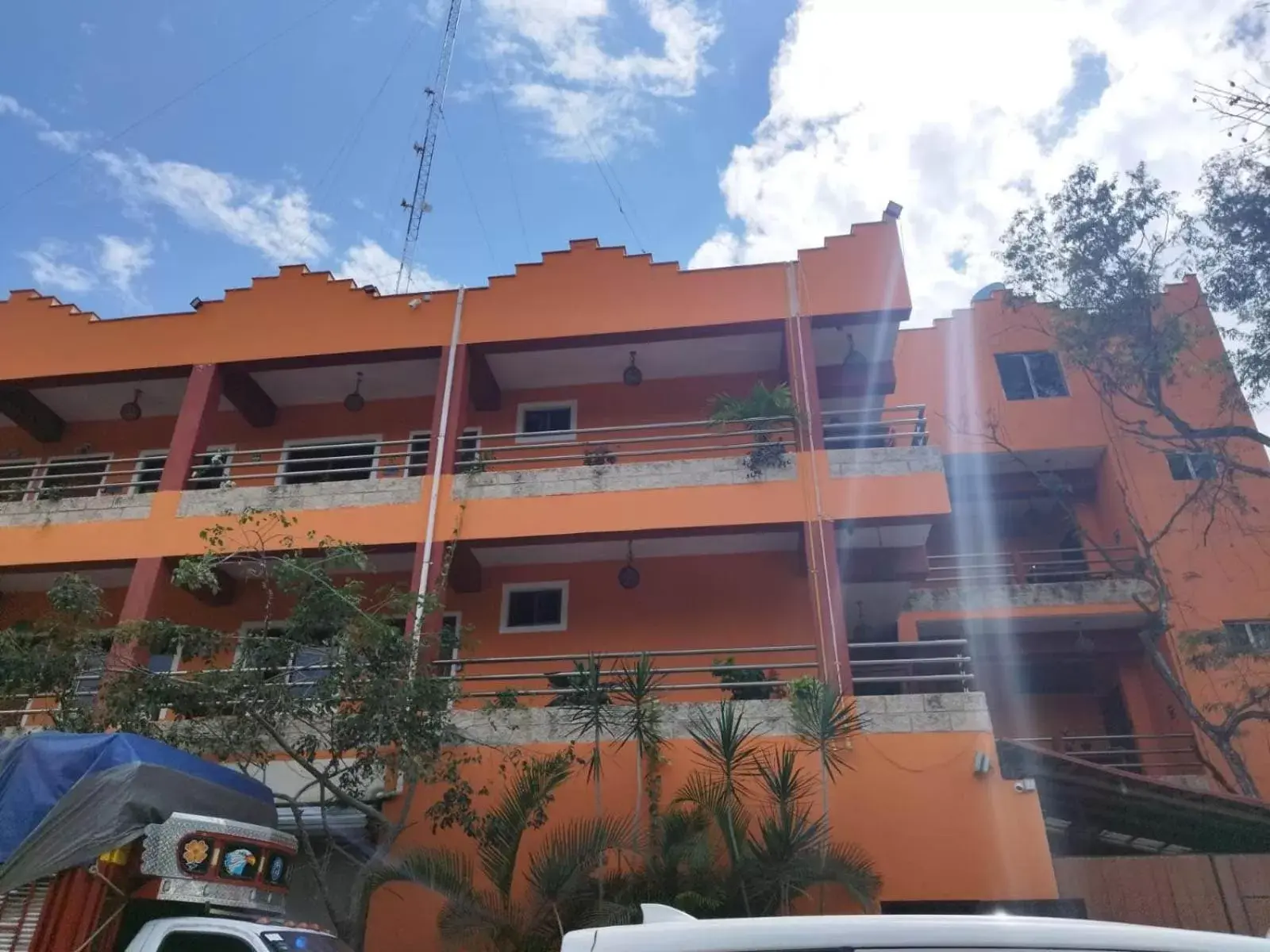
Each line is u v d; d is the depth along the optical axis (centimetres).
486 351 1634
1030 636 1842
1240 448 1892
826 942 350
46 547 1522
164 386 1781
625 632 1572
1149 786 1126
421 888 1134
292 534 1471
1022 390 2012
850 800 1133
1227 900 1069
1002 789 1122
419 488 1489
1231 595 1775
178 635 1125
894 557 1526
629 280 1616
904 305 1536
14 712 1138
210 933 725
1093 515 1994
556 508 1451
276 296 1692
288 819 1175
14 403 1795
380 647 1096
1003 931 352
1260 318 1484
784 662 1524
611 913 943
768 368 1738
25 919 706
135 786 766
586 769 1195
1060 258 1630
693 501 1426
